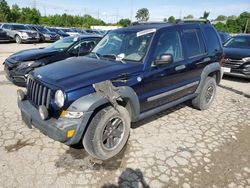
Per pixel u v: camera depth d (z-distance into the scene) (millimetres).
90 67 3414
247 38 9109
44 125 2945
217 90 7035
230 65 8062
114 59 3807
